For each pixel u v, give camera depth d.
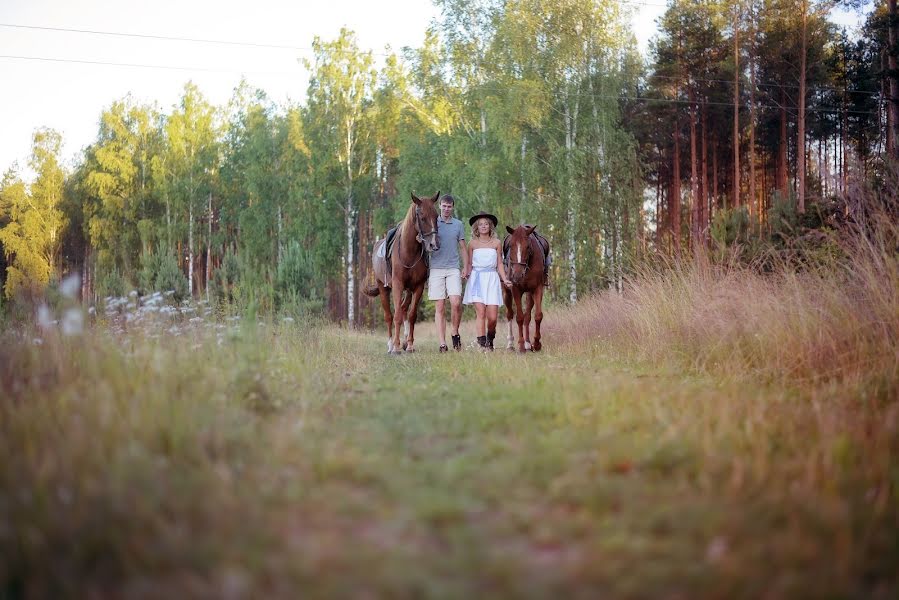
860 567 2.22
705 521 2.55
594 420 4.46
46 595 1.97
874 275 6.76
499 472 3.27
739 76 30.62
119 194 41.12
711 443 3.68
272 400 4.98
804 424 4.28
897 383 5.55
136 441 3.27
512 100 23.02
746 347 7.63
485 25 24.92
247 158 36.72
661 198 35.50
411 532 2.51
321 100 32.50
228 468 3.13
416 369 8.45
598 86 23.73
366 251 37.97
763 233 15.32
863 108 30.20
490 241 11.47
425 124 28.70
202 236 40.50
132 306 7.98
